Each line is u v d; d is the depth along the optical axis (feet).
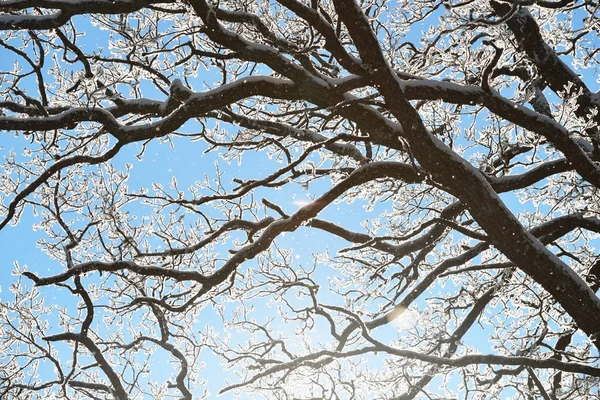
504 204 23.24
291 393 29.89
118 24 26.81
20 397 34.83
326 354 26.53
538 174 25.85
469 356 25.67
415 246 33.19
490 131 28.43
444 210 29.14
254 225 27.48
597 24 31.17
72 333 30.17
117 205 31.63
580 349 32.55
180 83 24.29
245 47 22.58
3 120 24.29
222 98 23.76
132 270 25.48
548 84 30.32
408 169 25.05
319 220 29.12
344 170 31.37
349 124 31.55
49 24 21.94
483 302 33.86
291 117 32.12
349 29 21.02
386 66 21.67
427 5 29.07
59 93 29.14
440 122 29.22
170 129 24.35
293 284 27.78
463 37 25.31
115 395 32.17
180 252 26.48
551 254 23.76
